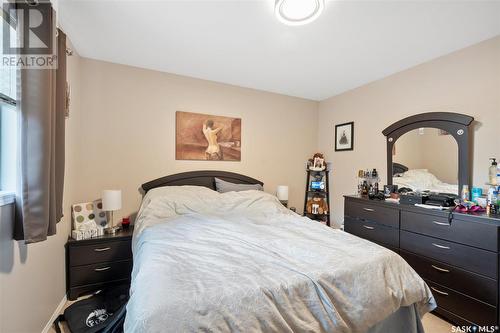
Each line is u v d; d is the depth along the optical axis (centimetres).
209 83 310
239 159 331
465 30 190
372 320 116
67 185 216
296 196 378
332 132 368
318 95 367
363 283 121
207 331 85
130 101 268
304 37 203
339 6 162
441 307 189
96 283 219
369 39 205
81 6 165
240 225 198
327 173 374
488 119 200
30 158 121
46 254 167
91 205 244
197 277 110
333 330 105
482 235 166
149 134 278
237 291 99
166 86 285
